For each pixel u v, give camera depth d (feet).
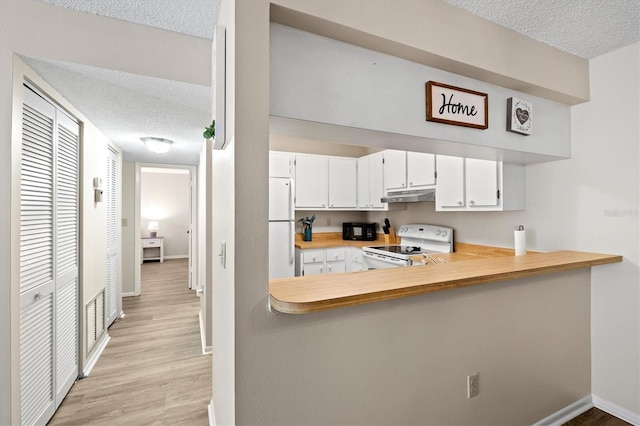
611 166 6.44
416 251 10.86
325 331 3.85
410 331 4.48
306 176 13.07
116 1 5.05
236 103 3.34
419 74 4.98
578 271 6.61
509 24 5.41
